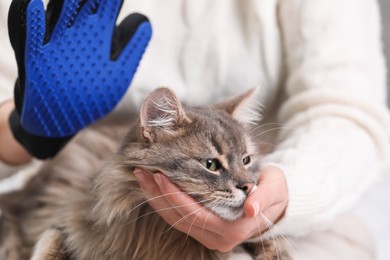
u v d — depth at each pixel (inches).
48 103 45.7
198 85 73.7
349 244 62.3
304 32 70.9
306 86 68.2
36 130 48.4
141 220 49.4
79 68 46.3
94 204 50.4
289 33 73.1
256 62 73.9
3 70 64.4
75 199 55.4
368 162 61.5
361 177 59.9
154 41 73.5
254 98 59.4
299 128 64.7
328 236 61.6
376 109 63.7
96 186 50.5
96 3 46.3
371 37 72.1
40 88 44.1
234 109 53.8
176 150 44.9
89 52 46.7
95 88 48.1
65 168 65.6
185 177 43.4
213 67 73.1
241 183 43.2
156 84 72.2
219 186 43.0
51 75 44.3
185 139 45.6
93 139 67.7
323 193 51.9
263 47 73.2
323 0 71.3
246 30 73.7
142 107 44.2
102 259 49.8
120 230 48.9
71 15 44.5
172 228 48.8
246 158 48.9
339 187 55.0
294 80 70.6
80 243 51.2
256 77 74.2
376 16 74.9
